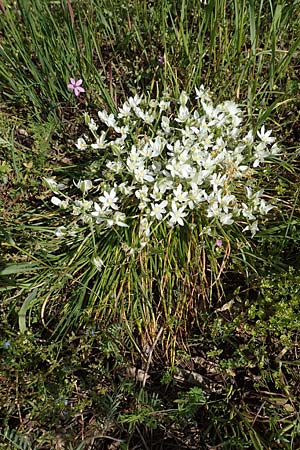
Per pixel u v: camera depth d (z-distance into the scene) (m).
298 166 0.68
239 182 0.64
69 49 0.69
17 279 0.61
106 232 0.63
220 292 0.62
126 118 0.63
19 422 0.55
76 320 0.60
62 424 0.56
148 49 0.77
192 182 0.58
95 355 0.59
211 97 0.69
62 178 0.69
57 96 0.73
